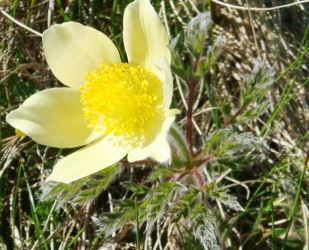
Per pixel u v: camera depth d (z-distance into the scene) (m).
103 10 0.20
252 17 0.20
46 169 0.18
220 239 0.15
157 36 0.13
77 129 0.14
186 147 0.15
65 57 0.14
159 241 0.16
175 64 0.14
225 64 0.20
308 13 0.21
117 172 0.14
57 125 0.14
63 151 0.18
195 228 0.13
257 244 0.16
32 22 0.20
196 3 0.20
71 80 0.14
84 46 0.14
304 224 0.16
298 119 0.18
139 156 0.13
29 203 0.18
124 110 0.14
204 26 0.14
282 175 0.17
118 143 0.14
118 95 0.14
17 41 0.20
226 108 0.16
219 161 0.15
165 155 0.12
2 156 0.18
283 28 0.20
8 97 0.19
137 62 0.14
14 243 0.17
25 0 0.21
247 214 0.17
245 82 0.15
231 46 0.20
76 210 0.17
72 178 0.13
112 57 0.15
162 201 0.14
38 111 0.14
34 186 0.18
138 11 0.14
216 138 0.14
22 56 0.20
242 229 0.17
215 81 0.19
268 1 0.20
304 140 0.18
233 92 0.20
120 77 0.14
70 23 0.14
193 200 0.14
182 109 0.19
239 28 0.20
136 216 0.14
